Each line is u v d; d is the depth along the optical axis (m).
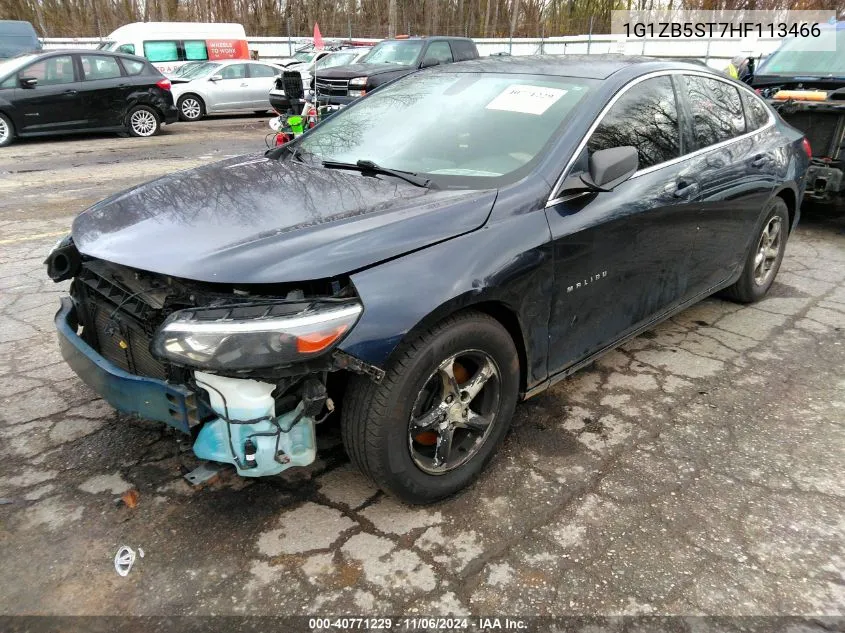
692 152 3.55
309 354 1.99
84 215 2.74
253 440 2.12
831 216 7.30
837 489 2.71
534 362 2.77
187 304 2.24
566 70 3.31
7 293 4.64
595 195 2.87
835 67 7.02
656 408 3.32
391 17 31.81
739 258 4.20
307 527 2.44
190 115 16.45
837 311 4.62
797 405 3.37
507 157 2.83
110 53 12.88
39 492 2.59
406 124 3.27
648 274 3.28
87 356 2.43
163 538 2.37
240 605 2.10
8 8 27.28
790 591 2.19
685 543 2.39
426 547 2.35
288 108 11.70
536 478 2.75
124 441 2.93
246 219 2.41
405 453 2.34
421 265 2.26
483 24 35.16
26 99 11.81
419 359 2.24
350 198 2.59
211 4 31.80
